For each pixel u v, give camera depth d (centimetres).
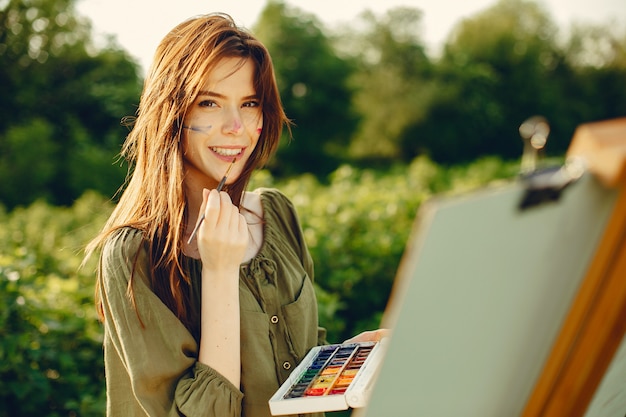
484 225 72
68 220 757
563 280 77
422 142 3659
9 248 514
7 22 2395
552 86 3712
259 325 134
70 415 284
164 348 123
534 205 73
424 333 75
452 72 3744
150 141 135
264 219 150
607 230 73
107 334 134
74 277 394
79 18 2533
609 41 3725
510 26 3844
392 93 3709
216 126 132
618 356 86
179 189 130
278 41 3434
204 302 123
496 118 3628
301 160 3353
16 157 2047
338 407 109
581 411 81
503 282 76
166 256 130
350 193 636
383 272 432
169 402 122
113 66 2620
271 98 139
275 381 134
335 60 3447
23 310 286
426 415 81
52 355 281
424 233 69
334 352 137
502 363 81
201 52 129
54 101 2462
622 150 70
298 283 146
